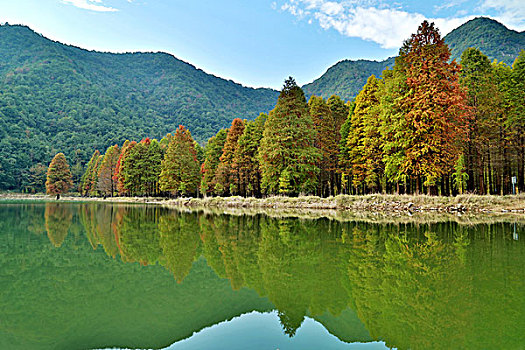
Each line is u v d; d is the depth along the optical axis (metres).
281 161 28.36
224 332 3.83
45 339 3.61
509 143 23.38
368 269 6.45
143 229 13.81
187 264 7.25
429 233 10.77
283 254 8.09
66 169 66.31
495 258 7.06
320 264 6.98
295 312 4.50
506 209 17.39
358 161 28.44
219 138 46.22
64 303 4.76
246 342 3.52
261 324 4.09
